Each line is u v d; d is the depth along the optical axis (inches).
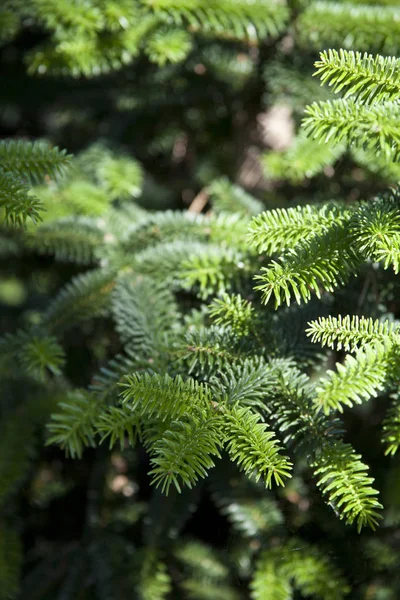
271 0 60.2
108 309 59.0
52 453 67.9
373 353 47.4
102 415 49.1
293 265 47.9
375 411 57.0
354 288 55.2
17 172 51.9
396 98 48.1
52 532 66.5
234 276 55.4
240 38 62.4
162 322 55.0
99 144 67.6
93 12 59.8
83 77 70.3
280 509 54.9
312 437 48.4
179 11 58.9
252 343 51.6
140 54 65.8
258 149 75.2
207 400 47.4
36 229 59.7
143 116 76.2
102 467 63.9
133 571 59.4
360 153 57.2
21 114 82.6
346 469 47.3
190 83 70.8
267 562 53.3
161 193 73.7
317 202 58.8
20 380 61.5
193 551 59.8
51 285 70.2
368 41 60.0
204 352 51.3
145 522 59.3
